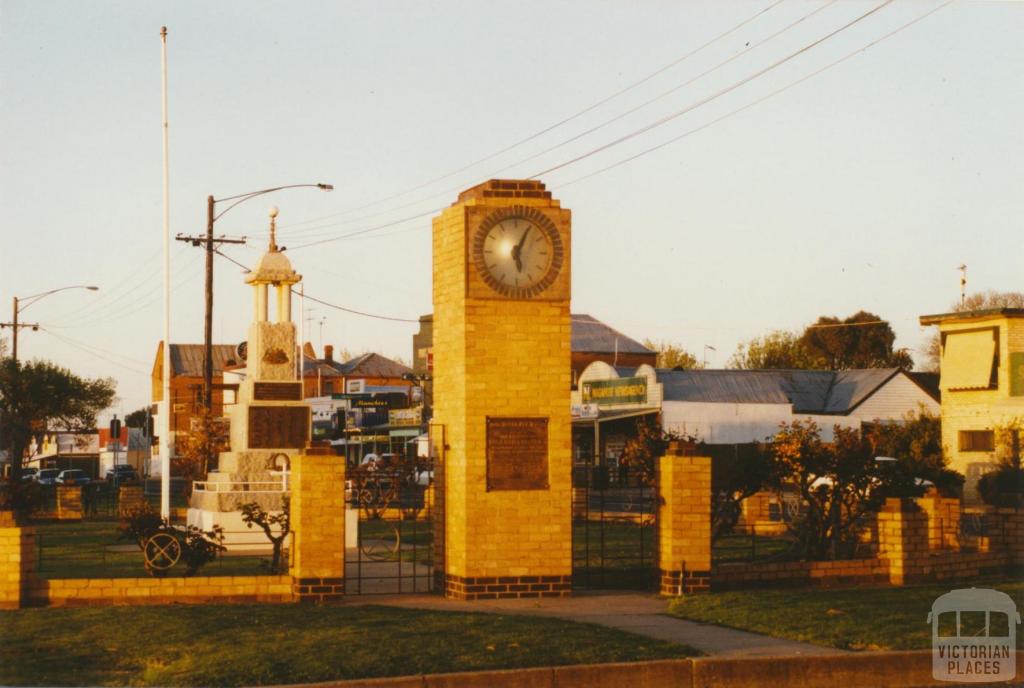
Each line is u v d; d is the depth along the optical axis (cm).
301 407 3162
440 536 1878
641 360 8338
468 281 1817
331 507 1759
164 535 1928
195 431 4547
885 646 1398
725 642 1430
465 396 1808
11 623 1526
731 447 2317
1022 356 4459
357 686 1212
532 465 1830
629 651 1355
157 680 1239
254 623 1520
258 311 3250
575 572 2098
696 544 1848
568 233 1856
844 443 2164
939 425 4966
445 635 1435
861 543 2427
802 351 9769
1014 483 3769
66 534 3347
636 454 2591
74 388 7156
